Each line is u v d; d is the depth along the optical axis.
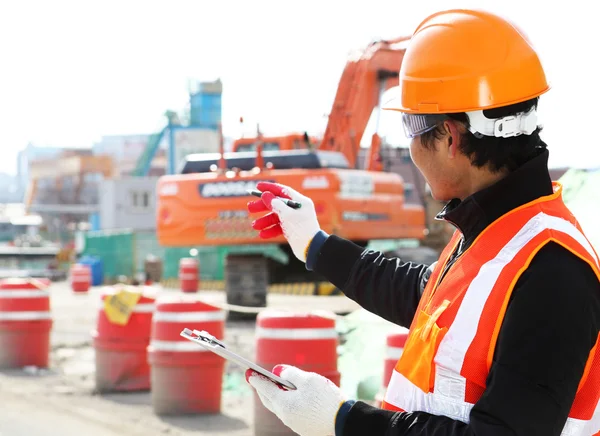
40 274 35.06
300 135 19.84
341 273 2.84
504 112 2.13
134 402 8.37
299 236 2.90
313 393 2.18
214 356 7.75
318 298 18.97
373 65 19.05
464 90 2.14
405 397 2.16
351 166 19.34
